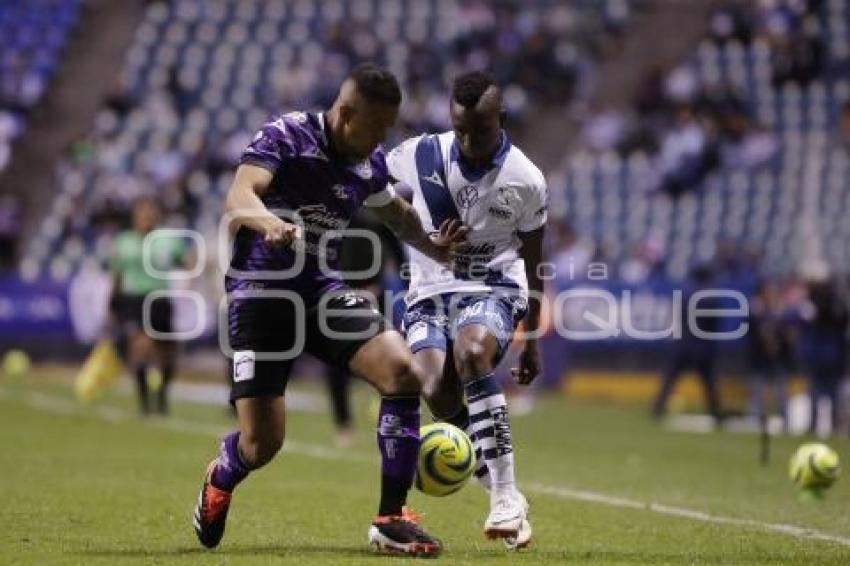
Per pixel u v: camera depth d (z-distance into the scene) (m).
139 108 122.50
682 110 109.62
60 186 117.19
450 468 27.30
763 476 50.00
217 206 110.12
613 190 109.31
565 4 128.38
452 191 29.67
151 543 28.89
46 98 125.81
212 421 67.50
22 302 103.06
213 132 118.88
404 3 128.88
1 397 79.31
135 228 68.12
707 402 81.62
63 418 67.44
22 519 32.53
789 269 99.50
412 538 26.34
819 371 74.38
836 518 36.16
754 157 107.62
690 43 124.62
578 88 121.19
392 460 26.31
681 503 39.47
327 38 125.06
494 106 28.70
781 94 116.25
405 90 117.50
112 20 132.25
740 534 32.34
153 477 43.25
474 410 28.31
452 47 123.50
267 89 122.50
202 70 124.88
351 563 25.55
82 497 37.22
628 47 125.44
